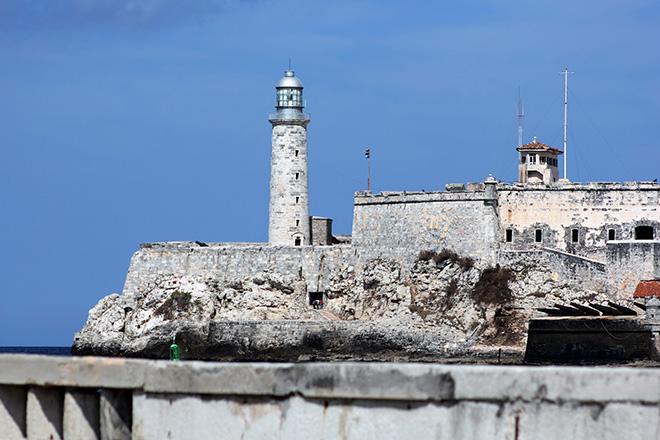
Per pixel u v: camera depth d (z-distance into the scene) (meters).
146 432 75.38
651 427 69.62
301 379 73.19
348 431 72.38
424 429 71.50
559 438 70.50
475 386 71.19
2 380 78.19
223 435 74.12
